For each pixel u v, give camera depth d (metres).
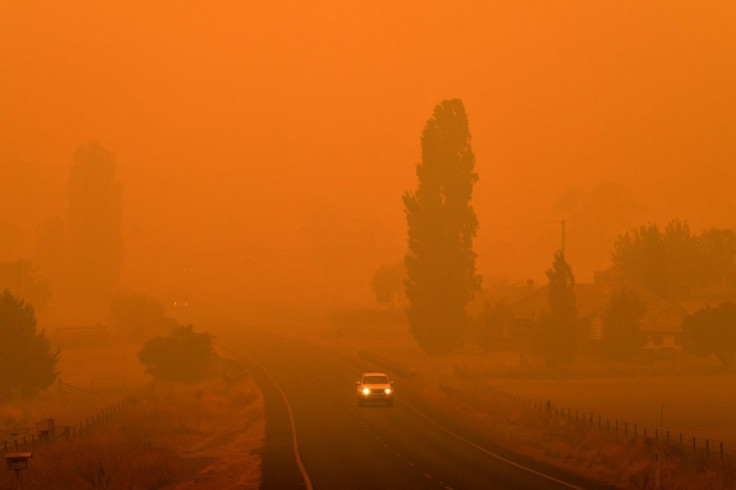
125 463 46.09
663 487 40.56
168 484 45.28
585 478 43.94
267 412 78.19
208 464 52.31
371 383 82.50
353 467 47.59
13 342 88.12
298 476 44.69
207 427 71.00
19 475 36.03
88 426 62.31
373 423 69.44
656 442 49.44
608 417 69.38
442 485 41.38
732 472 41.66
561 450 54.59
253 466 49.09
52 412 79.12
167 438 62.06
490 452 53.84
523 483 42.06
